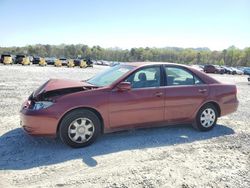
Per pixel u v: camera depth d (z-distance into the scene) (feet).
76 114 14.88
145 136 17.79
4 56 136.77
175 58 443.73
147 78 17.15
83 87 15.57
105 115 15.53
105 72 18.93
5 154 14.07
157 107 17.02
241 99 37.78
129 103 16.05
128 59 449.48
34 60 161.17
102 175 12.15
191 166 13.47
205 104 19.08
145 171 12.70
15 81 49.88
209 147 16.34
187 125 20.85
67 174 12.16
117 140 16.78
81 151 14.82
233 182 12.03
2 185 11.01
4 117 21.40
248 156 15.19
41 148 15.03
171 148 15.84
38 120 14.25
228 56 410.31
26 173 12.11
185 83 18.47
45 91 14.79
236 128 20.89
